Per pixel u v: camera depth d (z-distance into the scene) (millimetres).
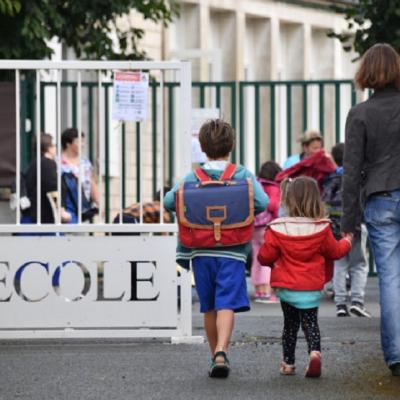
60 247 19234
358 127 16156
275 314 25547
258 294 28750
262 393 15281
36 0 30062
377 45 16422
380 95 16266
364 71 16312
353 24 28188
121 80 19469
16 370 16875
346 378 16141
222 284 16359
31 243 19266
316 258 16359
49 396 15234
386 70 16219
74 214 27500
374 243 16266
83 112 36906
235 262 16422
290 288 16266
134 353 18250
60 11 31656
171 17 33281
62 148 27688
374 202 16219
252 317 23109
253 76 53344
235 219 16359
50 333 19234
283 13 53750
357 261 25000
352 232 16328
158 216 24844
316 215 16359
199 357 17844
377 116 16141
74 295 19250
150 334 19297
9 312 19266
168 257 19250
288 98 33562
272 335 20125
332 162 26375
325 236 16297
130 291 19266
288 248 16297
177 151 38469
